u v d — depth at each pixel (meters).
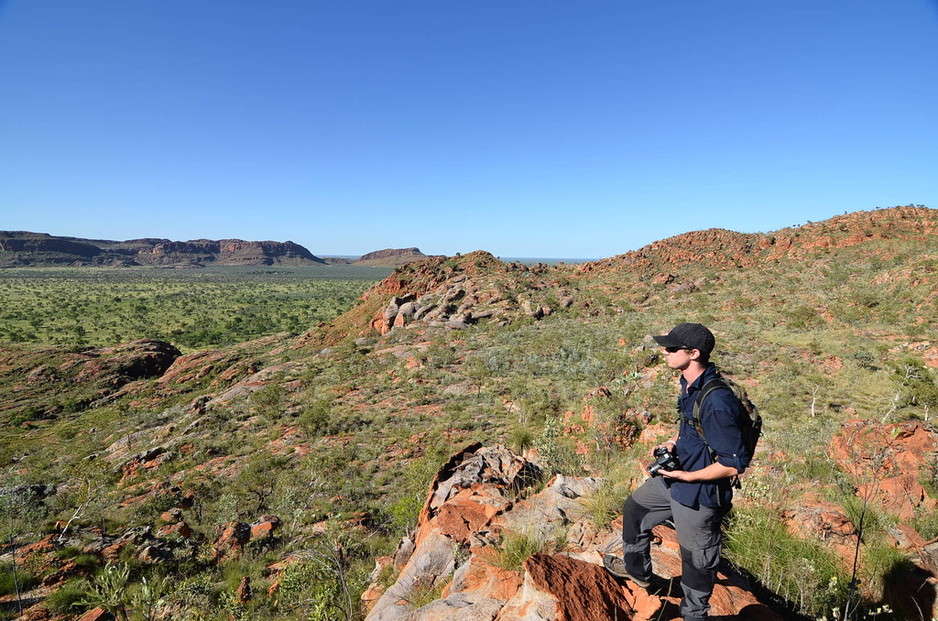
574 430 14.96
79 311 159.00
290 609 9.53
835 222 90.69
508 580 3.62
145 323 138.38
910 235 78.00
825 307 53.97
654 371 28.48
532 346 49.44
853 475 7.39
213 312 164.00
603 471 7.93
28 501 21.91
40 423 56.66
